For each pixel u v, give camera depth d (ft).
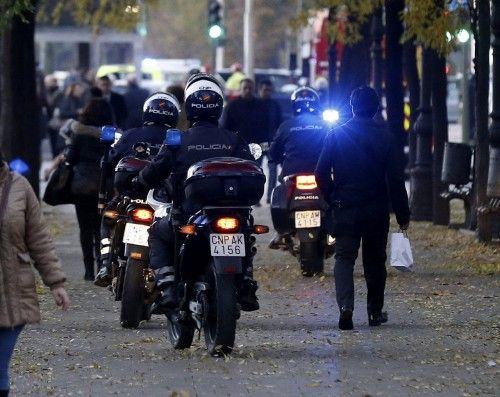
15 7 140.05
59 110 271.49
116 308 109.40
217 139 86.53
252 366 81.97
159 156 85.71
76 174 125.70
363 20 189.67
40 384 77.51
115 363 83.76
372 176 95.61
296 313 104.83
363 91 96.53
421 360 83.92
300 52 437.99
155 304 88.63
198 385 76.74
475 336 92.84
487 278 123.75
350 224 95.50
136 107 246.68
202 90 87.15
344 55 202.18
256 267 134.82
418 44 178.29
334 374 79.61
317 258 126.41
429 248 148.97
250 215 84.64
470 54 292.81
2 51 186.80
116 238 100.68
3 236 63.67
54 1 398.42
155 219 88.69
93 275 127.65
